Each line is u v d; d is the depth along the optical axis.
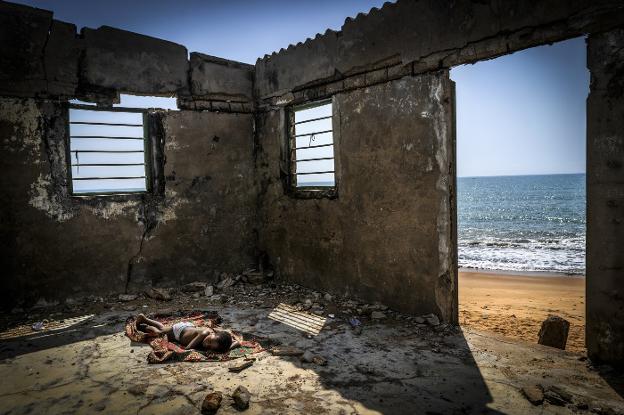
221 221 6.72
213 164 6.60
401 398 2.87
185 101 6.29
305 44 5.88
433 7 4.27
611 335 3.25
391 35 4.72
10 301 5.05
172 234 6.26
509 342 3.92
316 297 5.73
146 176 6.03
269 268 6.91
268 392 2.97
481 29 3.88
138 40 5.83
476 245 20.45
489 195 79.62
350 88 5.28
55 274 5.34
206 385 3.08
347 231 5.48
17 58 4.94
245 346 3.86
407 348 3.81
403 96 4.64
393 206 4.85
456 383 3.10
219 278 6.72
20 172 5.05
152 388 3.04
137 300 5.70
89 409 2.74
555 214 39.38
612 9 3.07
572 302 7.80
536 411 2.69
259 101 6.88
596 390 2.95
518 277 11.19
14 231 5.04
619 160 3.11
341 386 3.06
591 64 3.23
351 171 5.37
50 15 5.12
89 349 3.86
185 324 4.06
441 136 4.28
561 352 3.66
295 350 3.71
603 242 3.24
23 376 3.27
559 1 3.35
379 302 5.12
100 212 5.64
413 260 4.67
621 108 3.08
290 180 6.46
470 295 8.71
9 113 4.94
